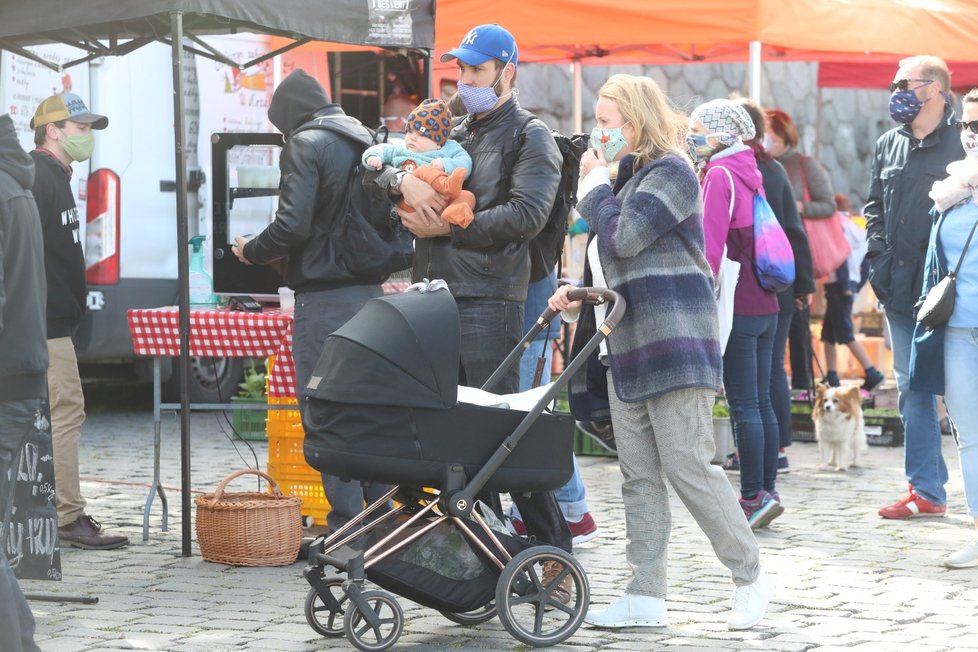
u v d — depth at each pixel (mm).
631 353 11266
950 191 14320
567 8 21922
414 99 28469
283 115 14227
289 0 15016
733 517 11539
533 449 11055
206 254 20266
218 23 16422
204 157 24047
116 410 27281
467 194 12773
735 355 16156
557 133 13750
